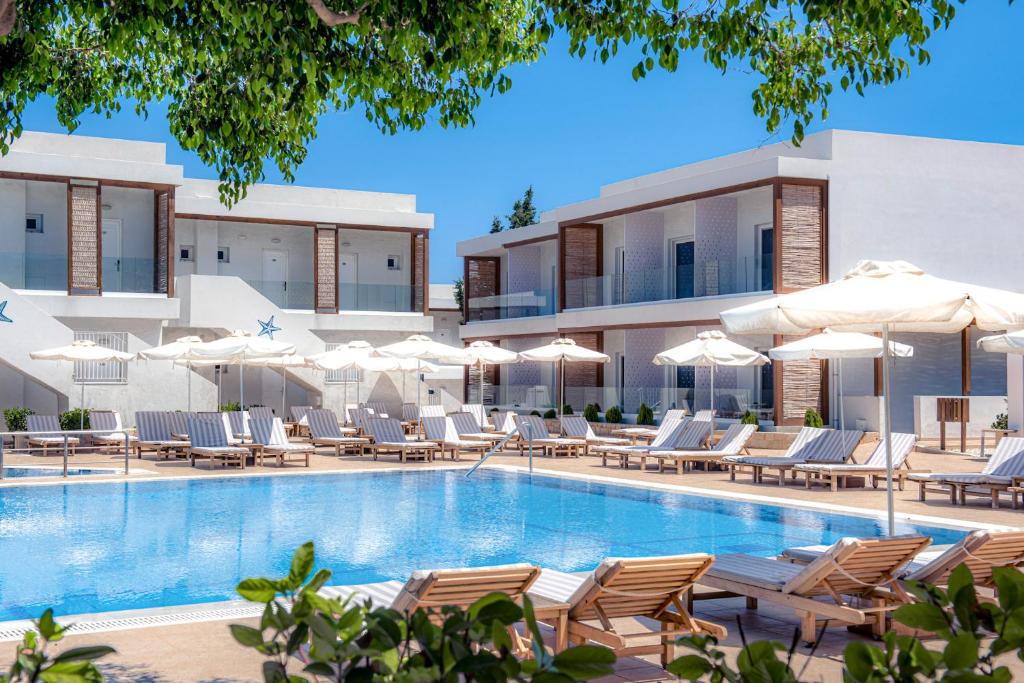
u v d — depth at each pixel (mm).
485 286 41031
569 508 14578
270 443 21234
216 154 7918
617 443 22922
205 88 7668
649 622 7184
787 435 23609
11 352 27203
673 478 18391
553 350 26688
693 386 30594
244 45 6629
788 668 2037
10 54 7016
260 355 24031
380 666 2064
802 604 6566
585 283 32719
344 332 36812
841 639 6777
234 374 34688
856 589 6859
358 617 2055
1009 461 14438
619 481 17469
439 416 23969
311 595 2074
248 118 7547
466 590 5418
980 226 27844
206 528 12547
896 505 14242
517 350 37969
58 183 32031
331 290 36094
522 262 38094
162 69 8133
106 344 28875
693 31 6102
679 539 11812
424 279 37781
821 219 25922
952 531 11984
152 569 9859
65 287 30188
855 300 8797
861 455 22609
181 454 22141
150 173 30953
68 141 31609
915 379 26984
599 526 12836
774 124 6656
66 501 14883
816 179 25781
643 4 6105
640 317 29422
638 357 30859
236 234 36500
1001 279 28125
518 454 24078
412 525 12914
